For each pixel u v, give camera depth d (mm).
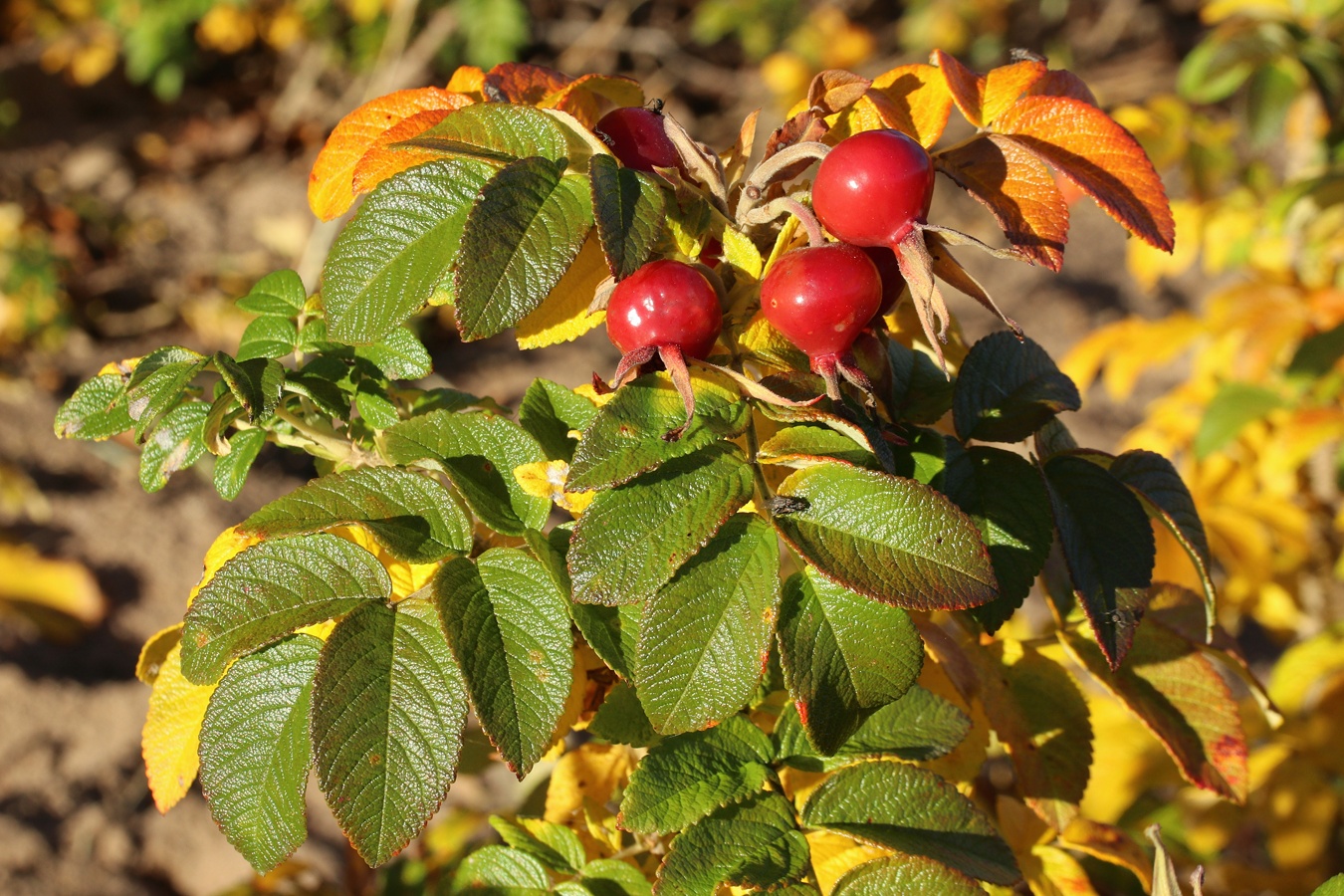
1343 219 1018
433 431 499
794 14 2900
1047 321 2312
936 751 499
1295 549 972
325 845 1357
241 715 478
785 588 464
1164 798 946
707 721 454
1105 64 3076
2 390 2133
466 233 459
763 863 475
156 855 1419
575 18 3021
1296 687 926
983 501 514
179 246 2518
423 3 2793
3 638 1694
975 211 2564
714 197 500
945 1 2928
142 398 508
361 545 512
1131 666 562
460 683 466
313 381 529
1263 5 1028
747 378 461
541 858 545
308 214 2561
